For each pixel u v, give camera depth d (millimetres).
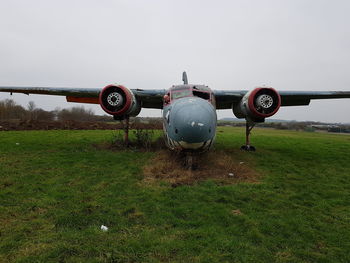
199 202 4457
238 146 11969
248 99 8219
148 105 11430
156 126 25016
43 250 2877
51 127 22469
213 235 3285
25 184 5348
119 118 8844
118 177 6004
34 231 3328
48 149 9859
